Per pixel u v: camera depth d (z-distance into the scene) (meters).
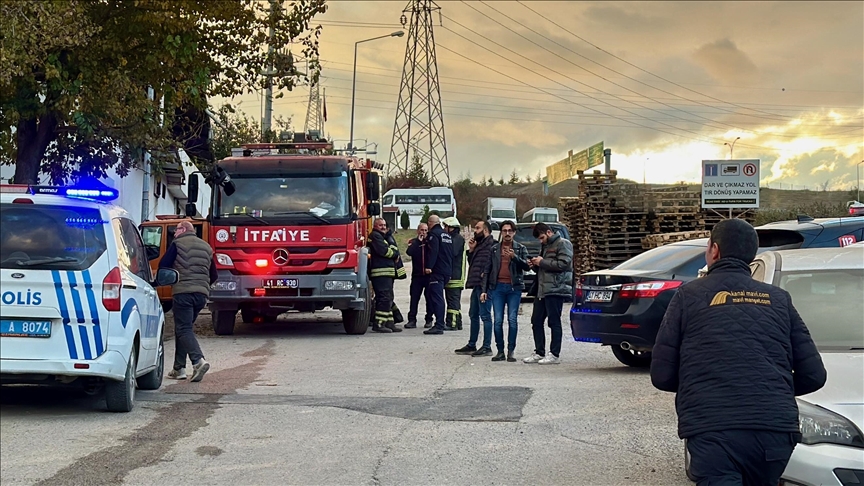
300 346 14.02
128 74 14.97
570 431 7.68
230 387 9.91
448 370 11.26
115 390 8.09
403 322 18.22
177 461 6.63
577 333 11.27
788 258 6.82
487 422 8.04
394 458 6.79
